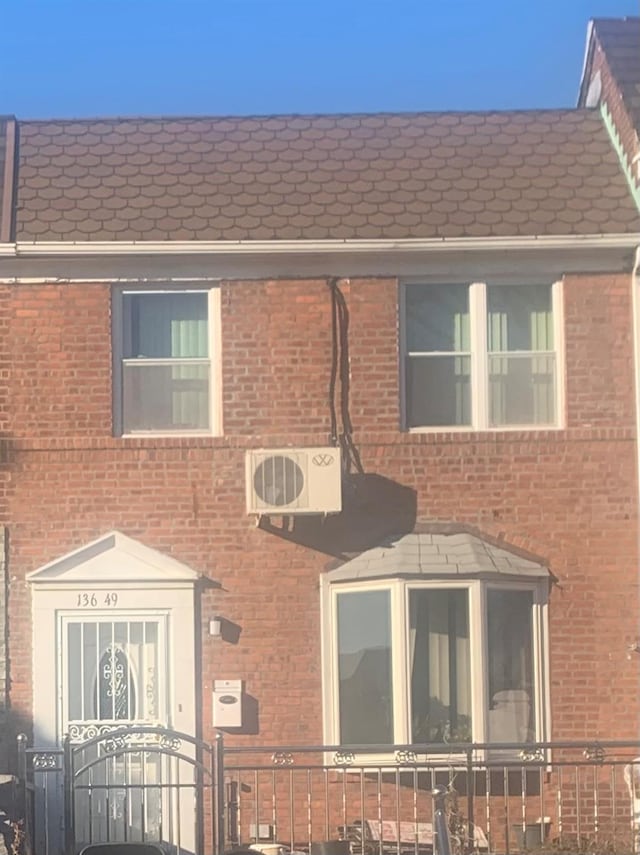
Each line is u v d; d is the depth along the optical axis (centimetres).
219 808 1050
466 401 1259
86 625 1212
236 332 1244
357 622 1209
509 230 1245
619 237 1239
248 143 1359
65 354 1237
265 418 1236
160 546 1222
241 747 1104
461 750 1110
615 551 1233
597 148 1351
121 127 1373
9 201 1259
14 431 1227
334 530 1225
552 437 1240
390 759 1191
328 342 1245
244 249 1229
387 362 1244
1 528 1215
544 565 1230
